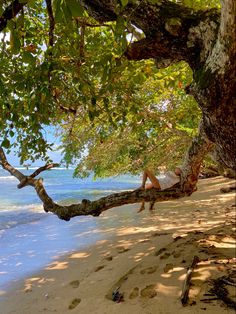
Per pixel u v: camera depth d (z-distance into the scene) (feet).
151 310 14.38
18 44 7.06
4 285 20.94
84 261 24.03
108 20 8.51
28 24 14.05
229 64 6.70
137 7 7.89
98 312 15.17
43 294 18.75
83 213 14.89
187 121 26.71
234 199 47.50
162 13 7.87
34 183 16.31
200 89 7.22
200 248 20.63
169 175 22.68
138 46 8.40
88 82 12.41
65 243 30.58
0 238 34.12
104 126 25.85
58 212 15.16
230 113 7.16
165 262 19.15
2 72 12.09
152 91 26.11
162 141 30.45
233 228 26.02
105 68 11.37
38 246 30.35
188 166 13.05
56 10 5.37
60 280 20.63
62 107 14.10
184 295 14.65
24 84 11.93
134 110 15.67
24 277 22.13
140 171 37.42
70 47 12.33
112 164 37.81
